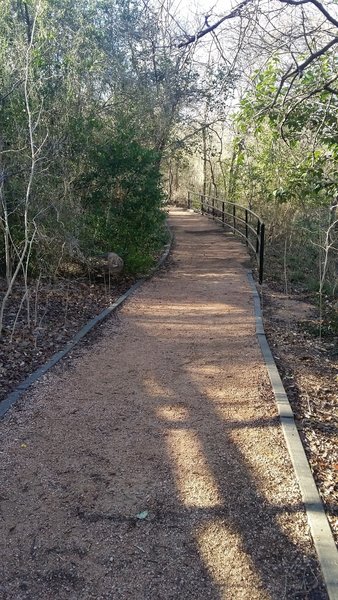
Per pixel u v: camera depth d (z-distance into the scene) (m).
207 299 8.70
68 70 10.31
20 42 8.80
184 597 2.55
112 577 2.67
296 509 3.20
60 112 9.28
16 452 3.77
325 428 4.33
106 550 2.85
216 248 14.60
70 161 9.45
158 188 10.44
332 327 7.31
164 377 5.22
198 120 17.31
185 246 14.99
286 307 8.61
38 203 7.98
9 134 8.27
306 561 2.78
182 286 9.73
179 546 2.88
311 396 4.98
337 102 5.90
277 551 2.85
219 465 3.64
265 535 2.97
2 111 8.51
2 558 2.78
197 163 30.84
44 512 3.14
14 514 3.12
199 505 3.22
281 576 2.68
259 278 10.34
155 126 13.96
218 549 2.86
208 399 4.72
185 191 31.64
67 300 7.61
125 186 10.02
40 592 2.57
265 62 5.14
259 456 3.77
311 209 13.26
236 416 4.39
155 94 13.54
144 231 10.44
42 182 8.09
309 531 3.00
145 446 3.88
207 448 3.87
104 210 9.92
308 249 12.36
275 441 3.99
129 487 3.39
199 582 2.64
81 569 2.72
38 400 4.62
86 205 9.85
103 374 5.27
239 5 3.89
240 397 4.77
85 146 9.56
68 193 8.70
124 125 10.66
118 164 9.73
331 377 5.55
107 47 13.10
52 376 5.17
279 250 13.89
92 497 3.28
